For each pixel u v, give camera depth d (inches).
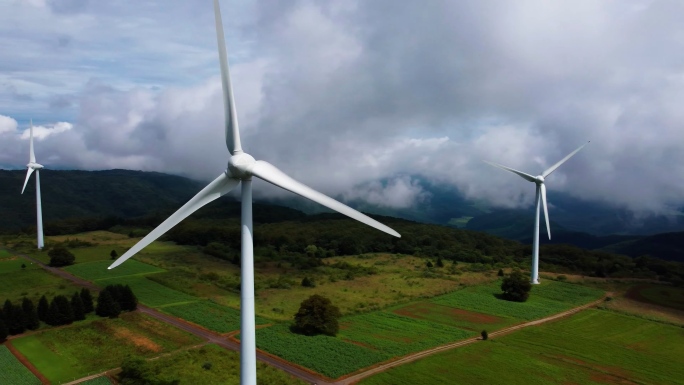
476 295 3846.0
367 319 3142.2
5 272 4357.8
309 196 1346.0
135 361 2124.8
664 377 2257.6
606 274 4719.5
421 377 2188.7
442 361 2397.9
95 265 4731.8
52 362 2327.8
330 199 1357.0
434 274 4626.0
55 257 4640.8
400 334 2822.3
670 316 3341.5
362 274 4658.0
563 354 2536.9
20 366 2277.3
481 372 2263.8
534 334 2886.3
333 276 4495.6
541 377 2224.4
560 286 4168.3
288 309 3348.9
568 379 2209.6
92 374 2191.2
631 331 2992.1
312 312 2785.4
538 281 4313.5
